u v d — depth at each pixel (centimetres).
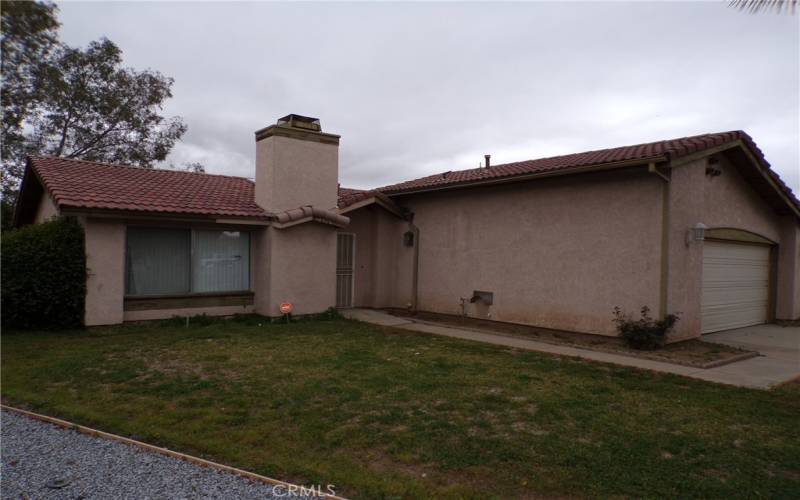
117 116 2670
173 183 1423
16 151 2355
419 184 1554
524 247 1258
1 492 399
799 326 1413
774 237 1469
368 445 500
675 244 1020
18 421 565
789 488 421
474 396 661
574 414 597
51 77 2212
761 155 1209
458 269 1427
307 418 570
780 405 652
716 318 1252
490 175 1331
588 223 1127
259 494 398
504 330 1204
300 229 1337
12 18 1672
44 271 1070
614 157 1091
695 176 1077
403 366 817
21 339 998
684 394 693
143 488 407
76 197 1080
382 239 1602
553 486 417
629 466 457
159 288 1216
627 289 1058
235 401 627
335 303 1454
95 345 952
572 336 1121
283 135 1319
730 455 488
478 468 448
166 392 665
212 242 1298
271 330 1153
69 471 437
